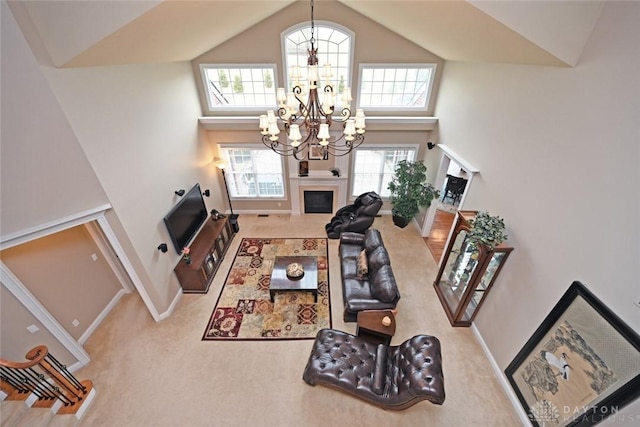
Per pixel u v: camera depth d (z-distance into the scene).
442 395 2.68
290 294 4.80
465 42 3.53
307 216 7.03
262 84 5.59
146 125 3.94
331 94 3.05
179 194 4.74
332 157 6.34
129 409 3.22
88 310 4.07
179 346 3.93
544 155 2.80
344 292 4.42
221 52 5.20
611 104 2.12
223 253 5.74
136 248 3.68
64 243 3.70
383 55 5.27
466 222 3.89
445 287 4.70
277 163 6.48
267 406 3.25
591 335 2.29
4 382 3.03
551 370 2.70
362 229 5.79
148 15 2.63
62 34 2.43
